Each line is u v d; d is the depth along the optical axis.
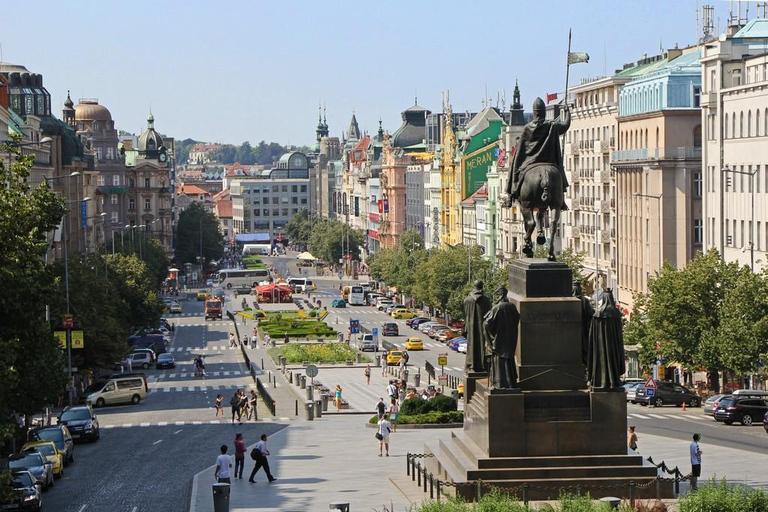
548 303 59.22
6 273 65.69
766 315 122.75
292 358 193.50
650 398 125.62
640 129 193.75
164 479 82.62
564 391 59.00
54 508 72.75
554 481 57.72
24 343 71.06
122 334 165.50
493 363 59.12
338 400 130.00
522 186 62.12
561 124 62.28
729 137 163.75
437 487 58.00
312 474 79.44
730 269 129.75
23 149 195.50
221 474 74.44
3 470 58.09
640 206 191.62
